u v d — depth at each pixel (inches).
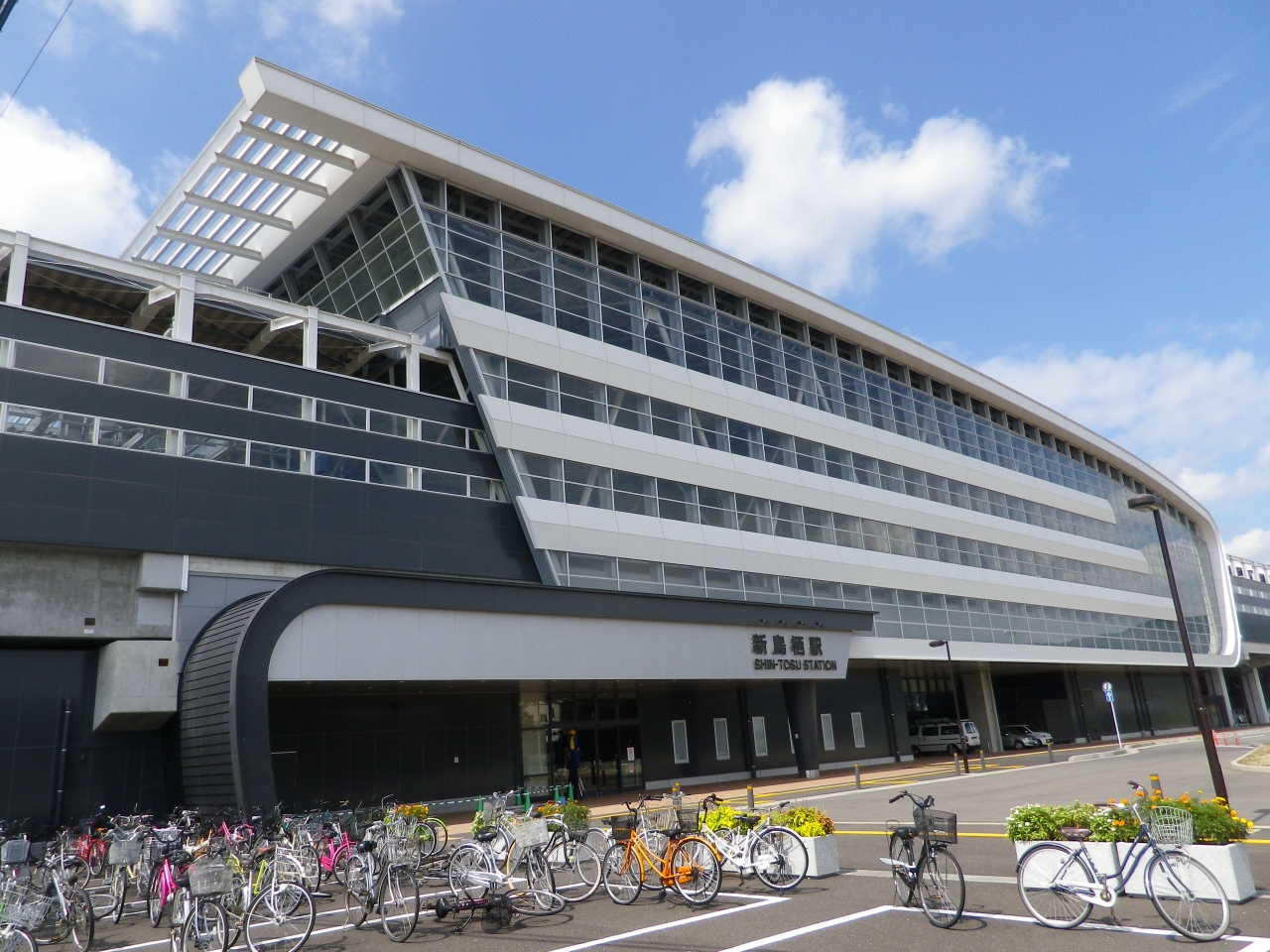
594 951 372.8
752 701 1529.3
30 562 890.1
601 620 1112.2
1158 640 2635.3
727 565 1446.9
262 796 776.9
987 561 2054.6
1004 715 2454.5
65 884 470.9
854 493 1756.9
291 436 1093.1
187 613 959.6
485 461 1266.0
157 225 1378.0
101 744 907.4
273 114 1128.2
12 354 919.7
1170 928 352.5
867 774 1444.4
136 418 979.9
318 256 1425.9
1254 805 745.6
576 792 1231.5
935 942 353.1
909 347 2033.7
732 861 493.0
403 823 667.4
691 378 1531.7
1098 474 2758.4
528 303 1338.6
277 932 398.3
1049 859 375.9
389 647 906.7
